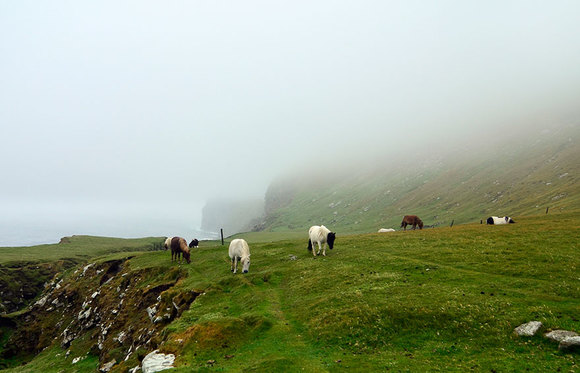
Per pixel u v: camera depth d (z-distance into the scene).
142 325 34.72
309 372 14.59
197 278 36.44
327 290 25.81
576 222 42.31
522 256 27.72
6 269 80.50
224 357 17.53
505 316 17.11
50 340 51.16
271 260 39.06
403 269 28.05
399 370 13.95
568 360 13.05
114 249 119.50
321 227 37.00
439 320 17.97
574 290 19.52
